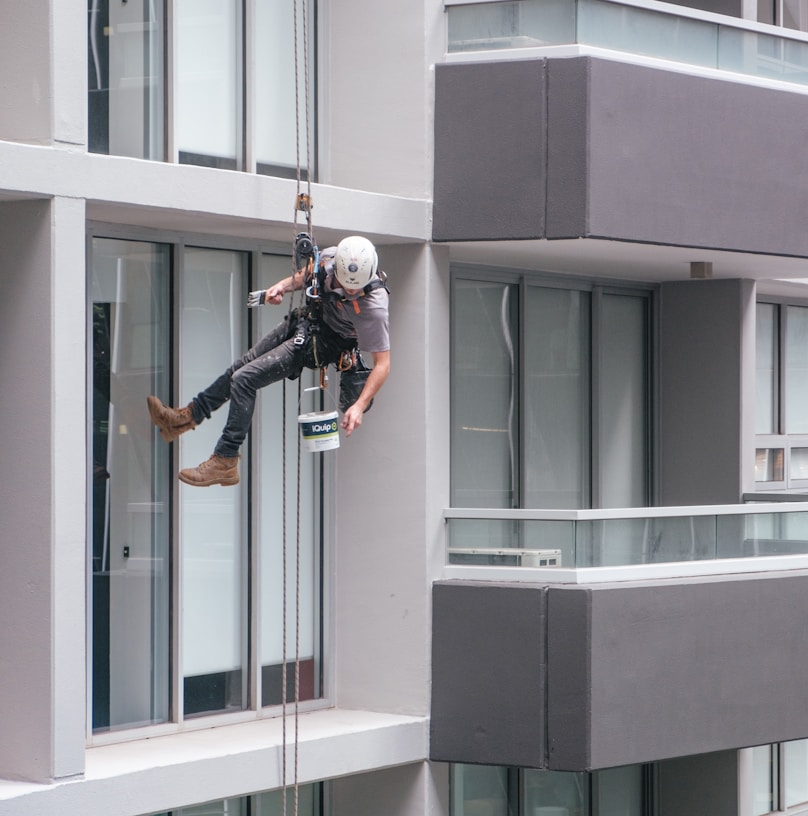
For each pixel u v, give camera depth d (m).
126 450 20.91
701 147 23.14
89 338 20.30
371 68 22.95
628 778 28.25
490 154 22.30
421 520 22.64
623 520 22.84
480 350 25.58
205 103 21.64
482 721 22.34
